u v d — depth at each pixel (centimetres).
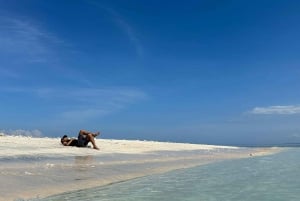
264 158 2769
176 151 3372
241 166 2039
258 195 1061
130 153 2688
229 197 1027
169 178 1468
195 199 1001
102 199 995
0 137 3419
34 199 977
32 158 1834
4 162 1592
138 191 1137
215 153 3397
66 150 2427
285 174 1614
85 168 1591
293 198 1010
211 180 1408
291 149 4888
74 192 1098
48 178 1266
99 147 2966
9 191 1030
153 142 5212
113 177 1430
